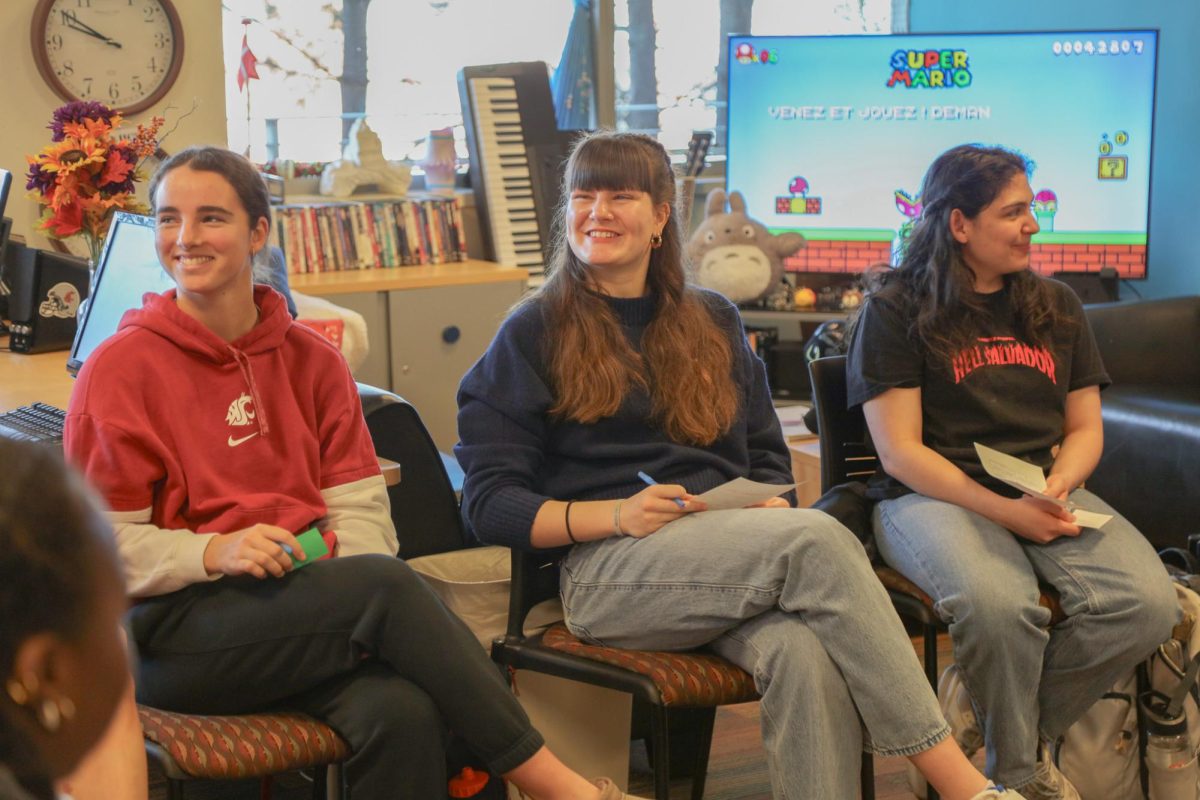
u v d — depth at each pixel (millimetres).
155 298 1882
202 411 1852
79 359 2602
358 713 1709
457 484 2654
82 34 4020
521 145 4785
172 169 1883
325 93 4797
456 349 4445
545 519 2018
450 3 4934
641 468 2107
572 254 2156
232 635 1729
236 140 4672
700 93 5352
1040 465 2344
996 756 2137
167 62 4180
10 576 496
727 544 1913
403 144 4961
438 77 4961
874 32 5402
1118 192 4453
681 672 1919
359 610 1728
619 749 2244
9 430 2225
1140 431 3299
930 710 1848
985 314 2354
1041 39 4418
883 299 2363
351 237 4535
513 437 2098
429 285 4359
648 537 1971
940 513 2240
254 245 1938
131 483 1772
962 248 2355
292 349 1969
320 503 1917
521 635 2090
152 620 1752
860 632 1849
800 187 4629
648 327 2166
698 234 4629
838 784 1851
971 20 5129
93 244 2990
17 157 3971
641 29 5188
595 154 2123
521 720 1787
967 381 2324
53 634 506
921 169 4547
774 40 4551
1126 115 4418
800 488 3336
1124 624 2133
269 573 1752
